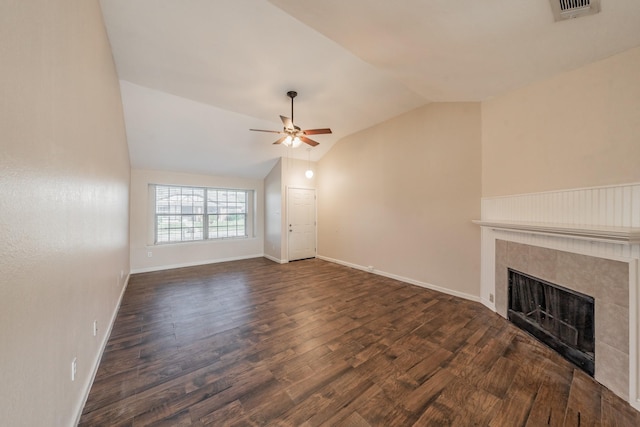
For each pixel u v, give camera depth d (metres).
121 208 3.43
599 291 1.81
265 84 3.20
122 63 2.75
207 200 5.88
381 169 4.60
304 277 4.52
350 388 1.73
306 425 1.43
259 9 2.00
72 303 1.39
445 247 3.64
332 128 4.88
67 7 1.33
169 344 2.28
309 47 2.47
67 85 1.32
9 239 0.82
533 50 2.02
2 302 0.78
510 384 1.77
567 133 2.21
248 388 1.72
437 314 2.93
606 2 1.44
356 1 1.78
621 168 1.83
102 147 2.16
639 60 1.76
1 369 0.77
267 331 2.53
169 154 4.73
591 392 1.69
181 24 2.19
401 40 2.19
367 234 4.92
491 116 3.09
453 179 3.53
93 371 1.80
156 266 5.08
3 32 0.78
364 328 2.59
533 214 2.51
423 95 3.47
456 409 1.55
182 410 1.53
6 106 0.80
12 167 0.83
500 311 2.89
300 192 6.09
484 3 1.59
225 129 4.43
